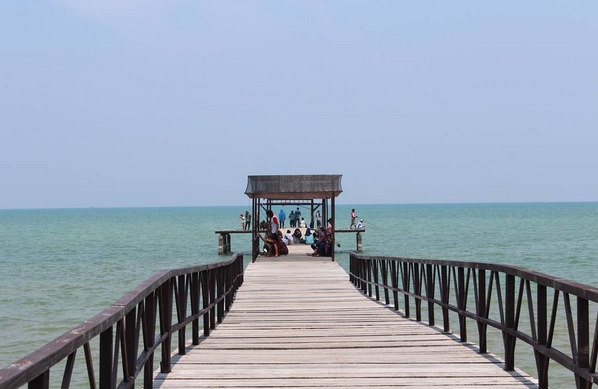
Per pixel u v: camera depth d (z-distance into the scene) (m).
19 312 18.03
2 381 2.59
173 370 7.46
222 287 12.33
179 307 7.95
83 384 10.00
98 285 24.92
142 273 30.00
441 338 9.54
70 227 99.81
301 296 16.06
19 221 141.38
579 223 91.81
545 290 6.17
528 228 77.12
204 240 60.06
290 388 6.61
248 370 7.46
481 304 8.22
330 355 8.37
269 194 27.11
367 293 16.61
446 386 6.61
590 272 29.08
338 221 114.81
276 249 28.70
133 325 5.17
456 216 137.88
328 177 26.55
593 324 13.01
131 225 106.25
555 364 11.11
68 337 3.41
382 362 7.85
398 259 12.66
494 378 6.92
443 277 9.99
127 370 4.93
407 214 163.75
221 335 10.17
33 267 33.59
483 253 41.03
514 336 6.95
